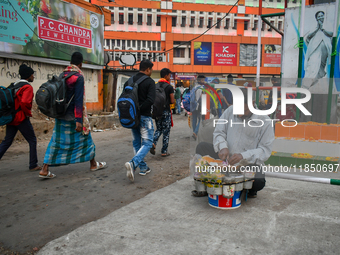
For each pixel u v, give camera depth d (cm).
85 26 895
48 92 332
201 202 284
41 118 720
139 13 3669
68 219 256
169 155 518
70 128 366
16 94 372
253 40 3862
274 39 3919
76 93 351
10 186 344
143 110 358
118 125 937
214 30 3891
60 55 795
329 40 428
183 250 195
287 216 248
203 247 199
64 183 356
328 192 308
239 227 228
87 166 439
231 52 3844
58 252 195
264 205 273
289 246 200
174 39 3722
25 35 676
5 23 624
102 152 546
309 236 213
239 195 264
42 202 295
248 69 3900
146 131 360
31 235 228
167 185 351
